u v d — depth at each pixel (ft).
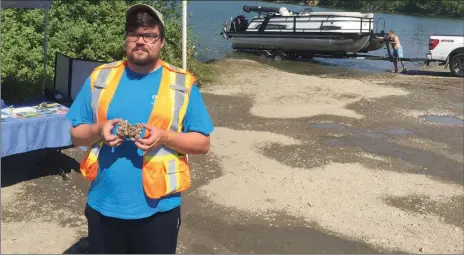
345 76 52.08
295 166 21.94
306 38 61.05
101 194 8.77
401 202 18.37
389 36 57.52
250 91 39.96
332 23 60.44
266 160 22.56
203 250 14.12
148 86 8.63
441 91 42.93
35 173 18.94
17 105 20.17
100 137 8.41
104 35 37.60
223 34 68.64
